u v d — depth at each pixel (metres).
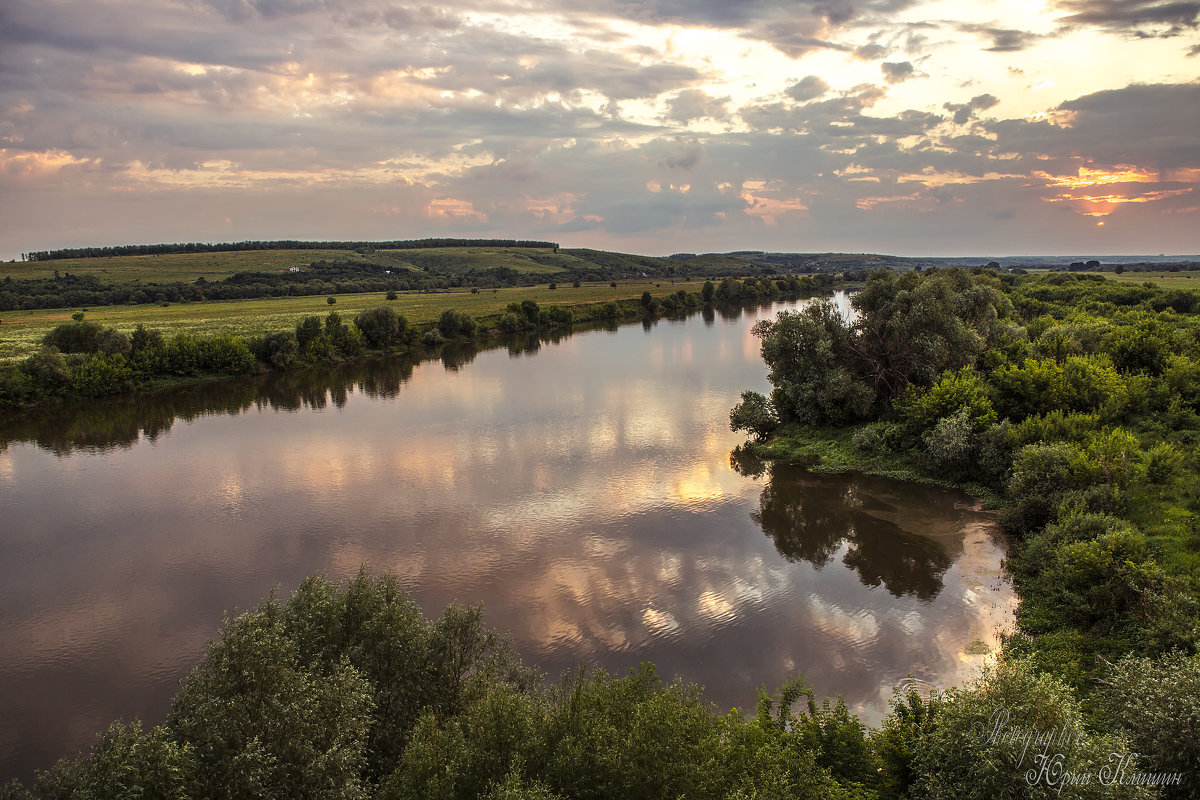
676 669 21.64
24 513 37.03
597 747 12.38
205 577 29.22
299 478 42.19
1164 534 23.97
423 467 43.81
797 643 22.88
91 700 21.30
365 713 14.38
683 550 30.58
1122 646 19.28
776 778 12.01
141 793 11.61
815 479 38.75
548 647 23.02
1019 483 30.20
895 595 25.67
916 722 15.06
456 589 27.39
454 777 12.33
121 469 44.94
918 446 39.81
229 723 12.70
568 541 31.84
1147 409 38.44
